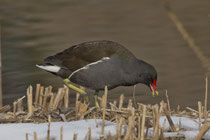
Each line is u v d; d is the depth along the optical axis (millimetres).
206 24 21422
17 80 14234
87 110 9297
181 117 8578
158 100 12484
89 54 10172
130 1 27375
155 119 7262
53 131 7414
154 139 7020
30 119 8547
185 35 19406
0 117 8758
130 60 10078
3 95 12867
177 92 13078
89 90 13773
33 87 13586
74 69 10312
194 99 12484
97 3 27000
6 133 7488
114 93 13367
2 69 15336
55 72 10664
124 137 6785
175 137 7371
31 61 16156
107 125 7836
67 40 19109
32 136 7281
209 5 25750
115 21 22766
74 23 22359
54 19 23344
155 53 17141
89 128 6910
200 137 6965
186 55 16781
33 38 19578
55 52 17188
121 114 8742
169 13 23875
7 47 18266
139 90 13727
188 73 14859
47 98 10211
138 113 8383
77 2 27406
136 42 18859
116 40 19125
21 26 21891
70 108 9344
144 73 10195
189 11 24453
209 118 8609
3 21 22953
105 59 9992
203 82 13969
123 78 10078
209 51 17125
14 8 26016
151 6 25938
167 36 19672
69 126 7738
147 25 21844
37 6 26469
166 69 15398
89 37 19641
